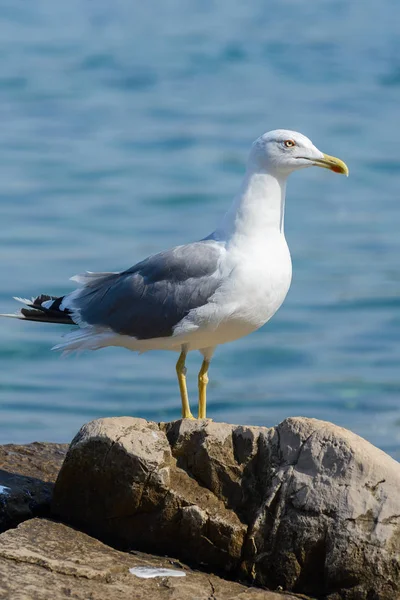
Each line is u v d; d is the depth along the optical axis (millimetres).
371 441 14703
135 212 27234
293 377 17625
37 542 8086
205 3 58719
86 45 48219
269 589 7965
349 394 16703
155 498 8227
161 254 9875
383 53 45625
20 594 7242
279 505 7996
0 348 18906
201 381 10227
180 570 8000
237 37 49125
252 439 8289
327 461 7984
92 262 22891
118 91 41344
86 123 36844
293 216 27438
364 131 35375
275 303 9781
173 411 16125
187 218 26641
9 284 21422
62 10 56656
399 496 7785
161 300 9664
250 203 9703
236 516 8156
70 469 8406
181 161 32094
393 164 31438
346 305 21125
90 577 7648
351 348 18984
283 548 7941
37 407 16250
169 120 37125
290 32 49812
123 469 8234
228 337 9914
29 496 9117
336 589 7816
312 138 34500
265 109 38312
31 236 25016
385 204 28500
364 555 7723
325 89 41281
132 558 8094
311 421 8242
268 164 9734
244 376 17656
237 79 43219
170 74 43594
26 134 35500
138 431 8352
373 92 40625
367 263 23750
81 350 10391
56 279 21766
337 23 51938
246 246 9609
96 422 8438
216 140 34250
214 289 9523
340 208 28125
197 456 8352
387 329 19891
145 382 17359
